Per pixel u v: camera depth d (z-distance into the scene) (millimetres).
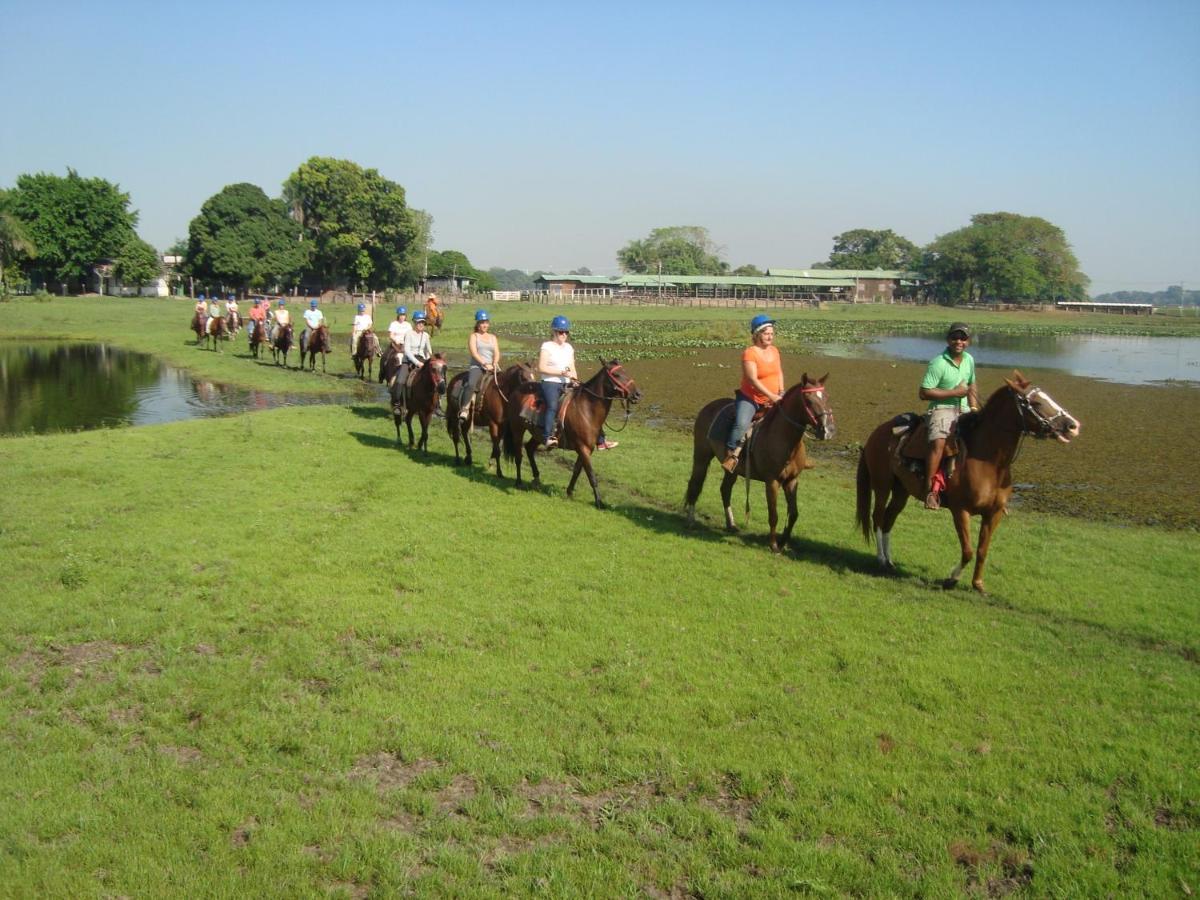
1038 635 8172
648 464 16031
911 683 6980
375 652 7434
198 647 7457
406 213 96625
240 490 12570
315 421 19875
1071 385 32062
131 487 12547
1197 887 4688
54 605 8086
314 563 9414
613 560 9930
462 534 10773
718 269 167000
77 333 47906
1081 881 4730
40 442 16328
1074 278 133625
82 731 6062
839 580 9680
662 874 4754
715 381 31156
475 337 14922
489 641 7648
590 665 7250
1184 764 5898
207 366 32969
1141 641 8406
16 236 71188
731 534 11578
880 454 10148
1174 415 24109
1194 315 132750
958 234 126500
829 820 5203
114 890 4543
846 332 66938
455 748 5895
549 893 4555
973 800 5410
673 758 5820
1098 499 14586
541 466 15859
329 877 4695
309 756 5785
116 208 86562
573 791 5543
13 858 4742
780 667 7250
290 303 81938
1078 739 6180
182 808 5258
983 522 9430
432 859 4824
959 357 9320
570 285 124312
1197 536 12406
